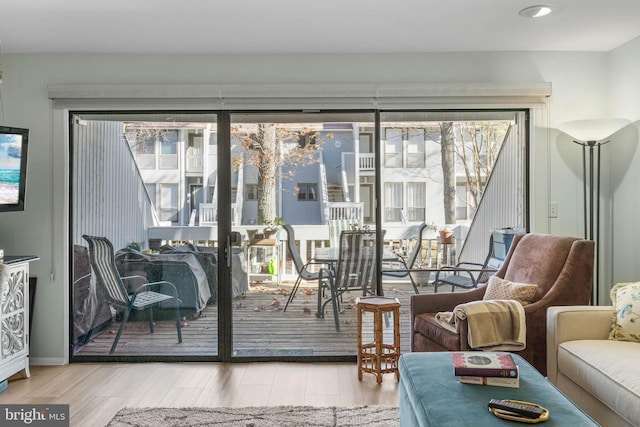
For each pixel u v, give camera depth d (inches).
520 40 143.3
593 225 153.4
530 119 156.1
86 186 157.1
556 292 121.0
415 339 136.9
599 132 141.0
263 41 141.9
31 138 152.7
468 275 157.8
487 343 113.2
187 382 135.0
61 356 153.3
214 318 156.2
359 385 131.1
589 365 95.5
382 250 157.4
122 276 157.4
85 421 109.4
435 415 70.2
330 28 131.9
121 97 150.4
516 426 66.1
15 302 135.2
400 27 131.7
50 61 152.6
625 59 145.6
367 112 156.2
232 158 156.6
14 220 153.3
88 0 113.0
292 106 152.3
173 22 126.8
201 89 150.3
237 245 156.9
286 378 137.6
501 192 157.3
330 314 156.3
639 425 78.7
